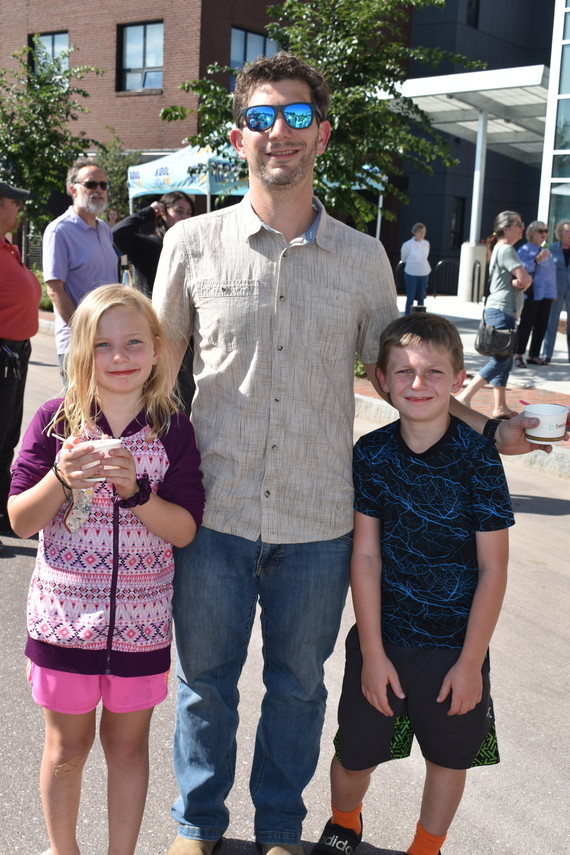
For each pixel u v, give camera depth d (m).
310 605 2.47
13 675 3.59
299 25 10.30
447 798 2.44
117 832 2.36
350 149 9.98
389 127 10.23
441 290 25.23
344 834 2.57
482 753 2.44
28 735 3.15
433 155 10.40
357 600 2.42
